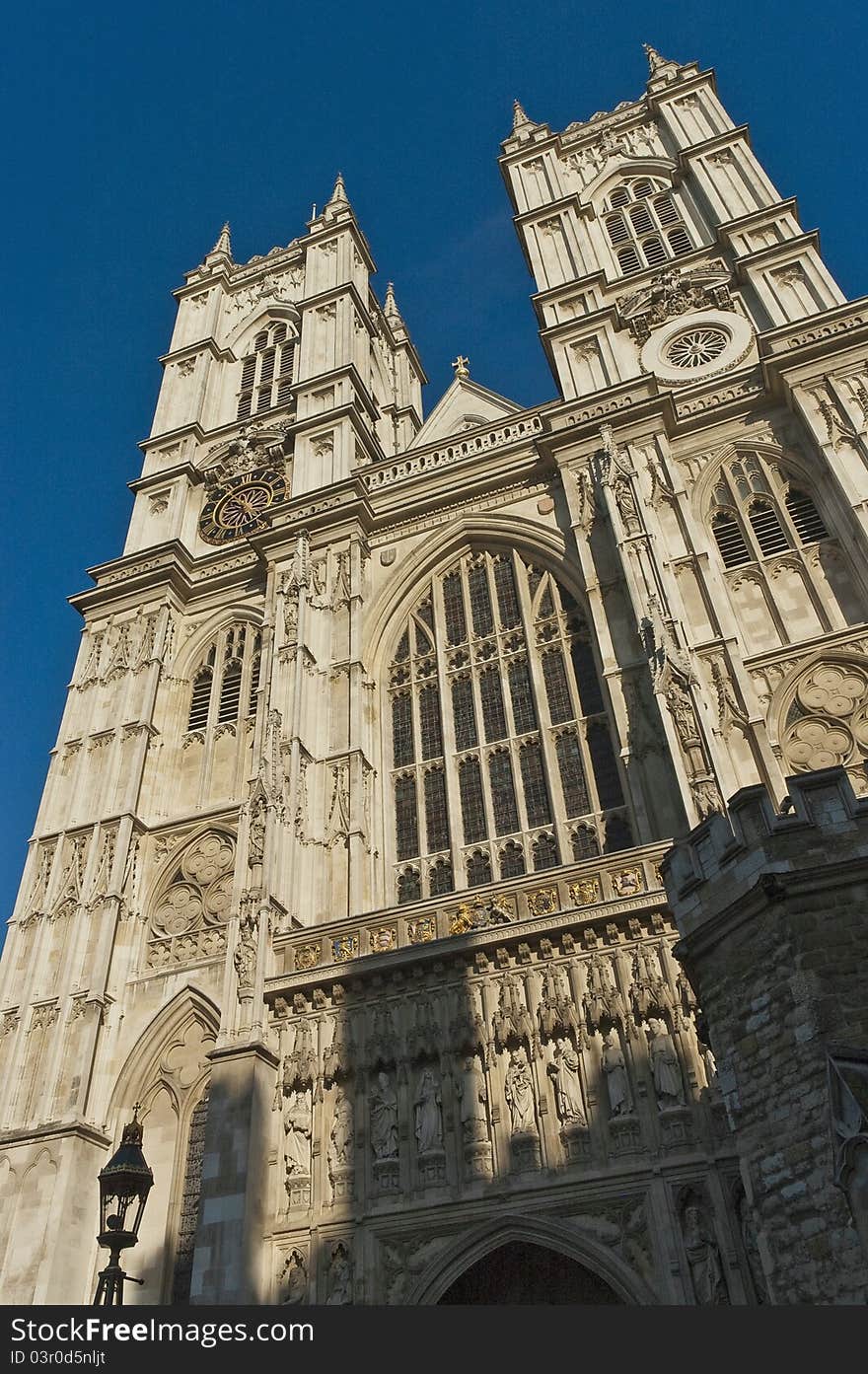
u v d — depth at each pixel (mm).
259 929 27516
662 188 53000
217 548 46531
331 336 53406
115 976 33188
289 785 32562
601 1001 22562
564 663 35750
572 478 38500
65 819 37719
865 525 32750
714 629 32438
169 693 41750
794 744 30359
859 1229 11930
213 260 63281
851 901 14516
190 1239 27812
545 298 47875
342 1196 22391
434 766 35594
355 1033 24484
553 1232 20281
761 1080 14297
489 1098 22438
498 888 25594
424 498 41906
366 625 39469
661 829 28469
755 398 38750
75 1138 28859
